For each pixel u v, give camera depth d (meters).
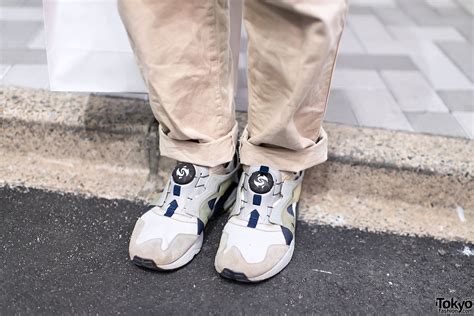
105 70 0.92
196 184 0.83
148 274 0.82
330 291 0.81
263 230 0.81
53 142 1.03
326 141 0.83
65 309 0.76
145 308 0.77
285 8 0.61
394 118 1.05
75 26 0.87
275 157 0.81
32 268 0.82
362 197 1.00
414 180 0.96
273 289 0.81
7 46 1.20
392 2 1.63
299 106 0.71
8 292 0.78
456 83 1.19
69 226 0.91
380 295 0.81
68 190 0.99
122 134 1.00
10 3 1.40
